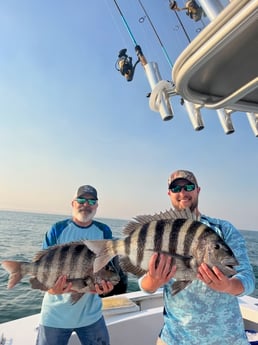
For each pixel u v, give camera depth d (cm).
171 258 96
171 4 136
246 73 73
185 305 101
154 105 115
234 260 91
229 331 98
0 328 165
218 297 100
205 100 86
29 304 547
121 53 171
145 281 98
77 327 144
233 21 54
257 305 191
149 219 106
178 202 114
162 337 109
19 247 1344
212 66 70
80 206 160
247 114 123
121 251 107
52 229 161
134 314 187
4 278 721
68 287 134
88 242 113
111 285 136
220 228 109
